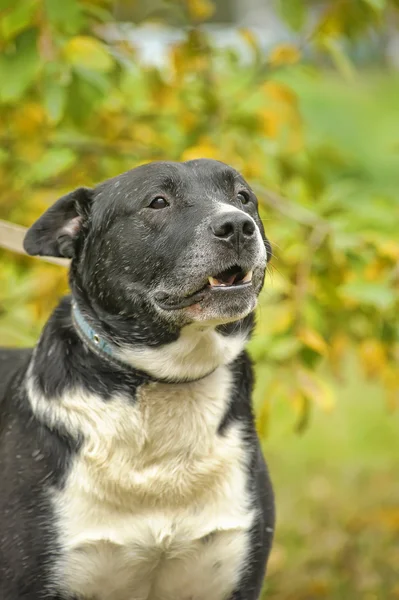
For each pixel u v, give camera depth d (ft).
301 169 34.12
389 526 37.01
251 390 24.11
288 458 49.67
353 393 58.80
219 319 21.70
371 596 33.60
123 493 22.08
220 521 22.63
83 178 32.81
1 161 32.65
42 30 27.12
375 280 28.50
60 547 21.85
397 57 113.60
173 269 21.89
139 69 33.04
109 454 22.17
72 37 28.76
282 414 28.66
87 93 27.76
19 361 26.11
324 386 27.63
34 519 21.86
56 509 21.90
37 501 21.93
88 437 22.20
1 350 27.30
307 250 28.53
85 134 33.14
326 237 28.73
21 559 21.83
